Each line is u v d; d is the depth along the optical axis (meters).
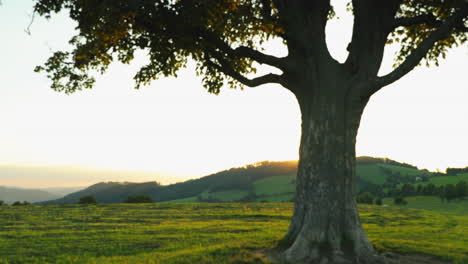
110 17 11.70
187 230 21.12
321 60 12.05
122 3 10.94
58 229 21.30
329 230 10.90
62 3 11.67
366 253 10.59
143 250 14.88
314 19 12.30
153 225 23.86
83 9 11.90
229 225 24.08
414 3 14.98
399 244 13.74
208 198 158.88
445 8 13.69
